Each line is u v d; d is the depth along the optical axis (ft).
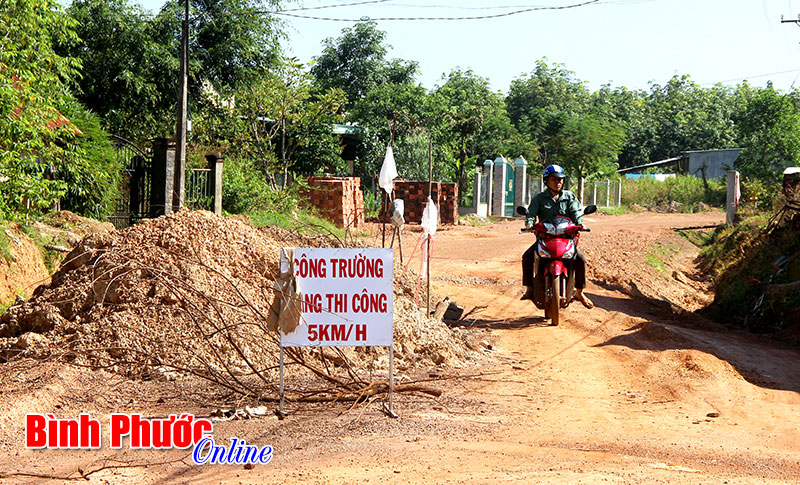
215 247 30.09
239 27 96.94
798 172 58.18
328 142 108.99
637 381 27.86
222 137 94.32
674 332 35.94
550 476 16.58
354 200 89.66
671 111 276.21
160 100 96.94
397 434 20.04
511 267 61.00
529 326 38.60
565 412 23.20
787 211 54.34
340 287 21.49
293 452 18.26
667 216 137.49
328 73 164.55
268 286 29.63
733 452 19.16
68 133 51.85
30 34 48.75
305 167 107.96
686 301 58.65
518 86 237.66
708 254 75.77
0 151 44.34
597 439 20.10
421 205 104.32
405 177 121.39
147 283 27.71
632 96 262.06
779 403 24.99
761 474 17.48
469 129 142.41
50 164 52.19
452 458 17.97
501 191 126.11
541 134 163.43
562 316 41.04
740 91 298.15
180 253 29.12
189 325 26.58
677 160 207.82
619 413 23.24
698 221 119.75
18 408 20.45
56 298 27.99
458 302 44.86
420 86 144.36
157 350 25.59
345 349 28.02
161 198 59.77
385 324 21.56
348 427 20.57
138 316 26.55
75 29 89.45
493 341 34.60
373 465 17.28
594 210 38.99
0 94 43.32
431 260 63.98
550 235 38.81
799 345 36.88
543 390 26.16
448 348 30.55
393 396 24.26
